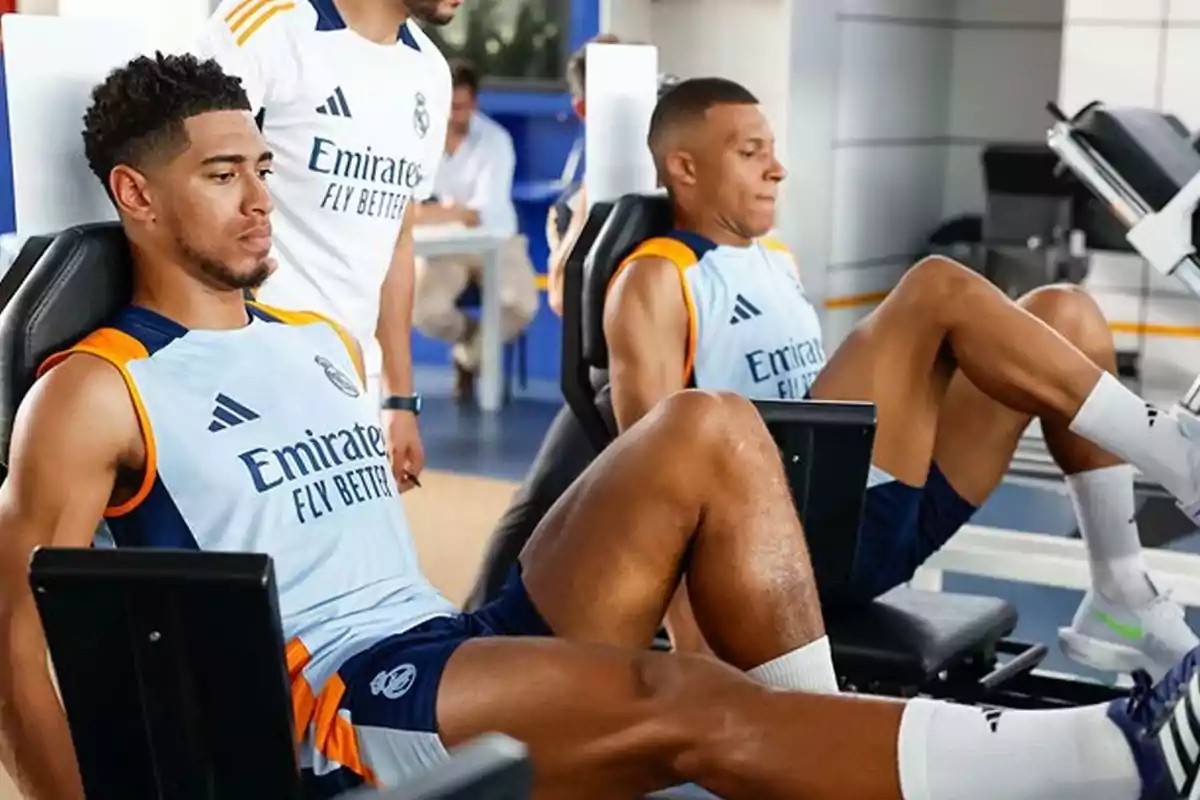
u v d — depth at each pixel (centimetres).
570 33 734
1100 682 301
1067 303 278
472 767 112
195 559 144
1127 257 659
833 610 264
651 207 287
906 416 264
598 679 167
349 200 263
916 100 760
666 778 167
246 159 189
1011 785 154
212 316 189
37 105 206
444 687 171
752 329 281
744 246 287
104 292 188
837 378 265
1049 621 414
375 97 263
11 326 180
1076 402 253
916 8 751
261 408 186
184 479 179
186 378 183
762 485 186
